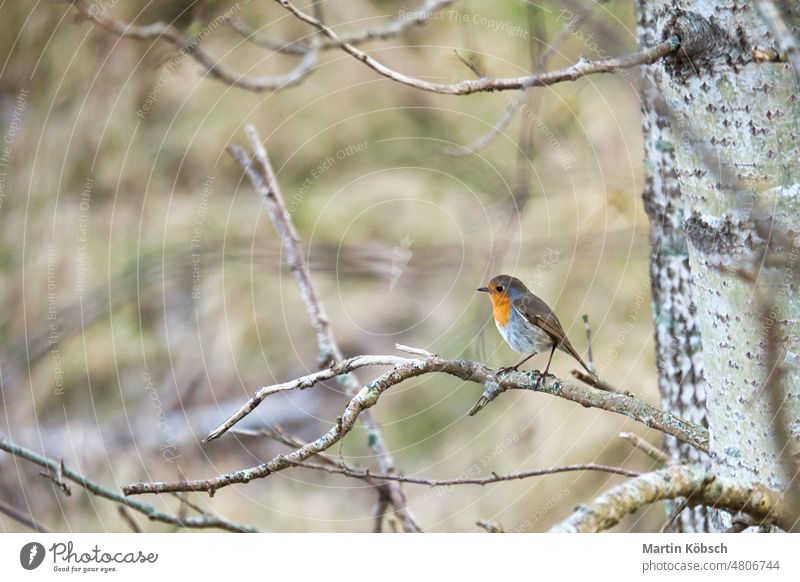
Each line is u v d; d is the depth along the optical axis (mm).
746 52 4363
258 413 12641
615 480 10531
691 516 7152
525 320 7801
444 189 12070
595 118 10680
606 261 11203
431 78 12125
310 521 11375
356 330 12461
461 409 11852
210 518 6492
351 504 11656
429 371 5566
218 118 12477
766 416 4465
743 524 4344
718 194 4516
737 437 4617
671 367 7254
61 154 11969
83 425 11461
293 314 12828
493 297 8070
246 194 12617
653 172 7289
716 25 4422
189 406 12305
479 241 11656
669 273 7227
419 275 11977
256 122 12586
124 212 12164
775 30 4316
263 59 11867
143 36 7852
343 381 7789
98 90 11906
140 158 12281
